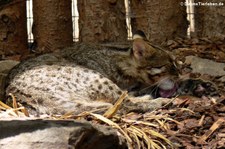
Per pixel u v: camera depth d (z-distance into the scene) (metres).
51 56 11.10
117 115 9.58
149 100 10.44
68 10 15.79
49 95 9.83
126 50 11.38
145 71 11.35
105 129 7.27
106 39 15.45
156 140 8.33
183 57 13.27
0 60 14.73
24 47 15.81
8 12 15.27
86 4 15.40
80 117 8.75
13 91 10.14
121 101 9.34
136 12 15.91
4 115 8.16
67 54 11.29
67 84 10.04
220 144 8.11
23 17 15.70
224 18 15.79
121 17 15.70
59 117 8.73
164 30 15.76
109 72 11.06
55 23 15.56
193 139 8.37
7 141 6.47
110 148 7.29
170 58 11.61
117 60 11.21
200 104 10.13
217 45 15.15
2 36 15.33
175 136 8.52
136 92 11.38
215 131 8.59
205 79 11.95
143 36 11.80
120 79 11.20
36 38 15.99
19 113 8.75
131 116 9.63
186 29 16.25
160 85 11.38
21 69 10.55
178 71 11.71
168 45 15.05
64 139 6.54
